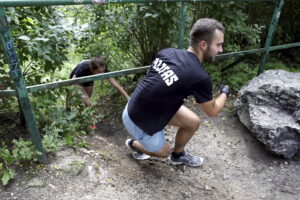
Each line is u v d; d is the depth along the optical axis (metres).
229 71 4.37
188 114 2.42
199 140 3.08
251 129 2.93
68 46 2.72
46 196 2.17
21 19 2.44
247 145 3.02
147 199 2.29
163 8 3.20
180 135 2.54
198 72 1.95
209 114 2.17
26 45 2.45
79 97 3.17
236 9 4.20
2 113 3.02
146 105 2.09
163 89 2.00
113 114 3.78
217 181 2.58
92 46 3.54
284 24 5.20
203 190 2.47
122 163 2.69
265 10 4.93
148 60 4.10
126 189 2.36
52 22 2.56
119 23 3.53
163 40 3.73
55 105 3.01
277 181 2.59
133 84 4.21
